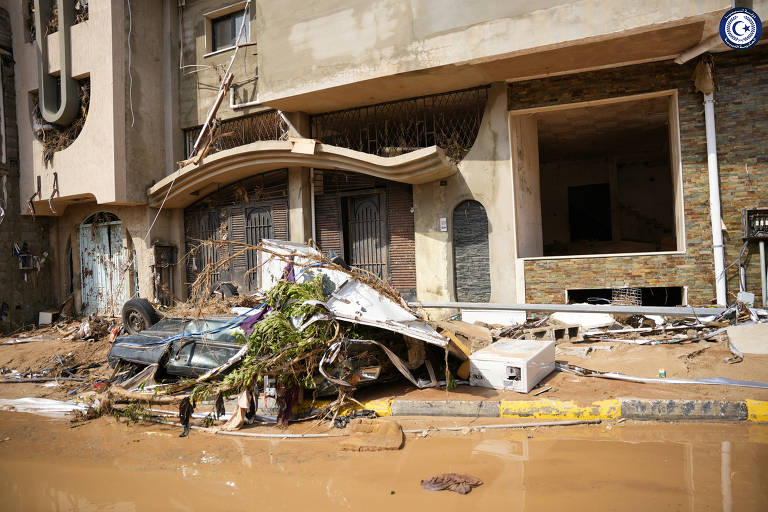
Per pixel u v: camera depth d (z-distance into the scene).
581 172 18.44
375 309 6.12
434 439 5.02
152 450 5.24
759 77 8.81
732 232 9.01
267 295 6.55
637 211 17.81
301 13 10.70
